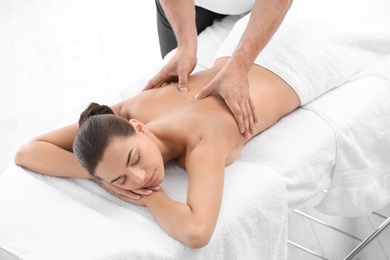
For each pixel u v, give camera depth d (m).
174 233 1.56
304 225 2.47
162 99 1.88
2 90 3.29
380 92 2.05
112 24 3.72
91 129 1.53
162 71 1.97
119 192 1.65
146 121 1.85
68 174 1.74
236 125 1.78
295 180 1.82
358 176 2.00
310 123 1.93
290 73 1.97
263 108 1.90
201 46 2.35
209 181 1.61
